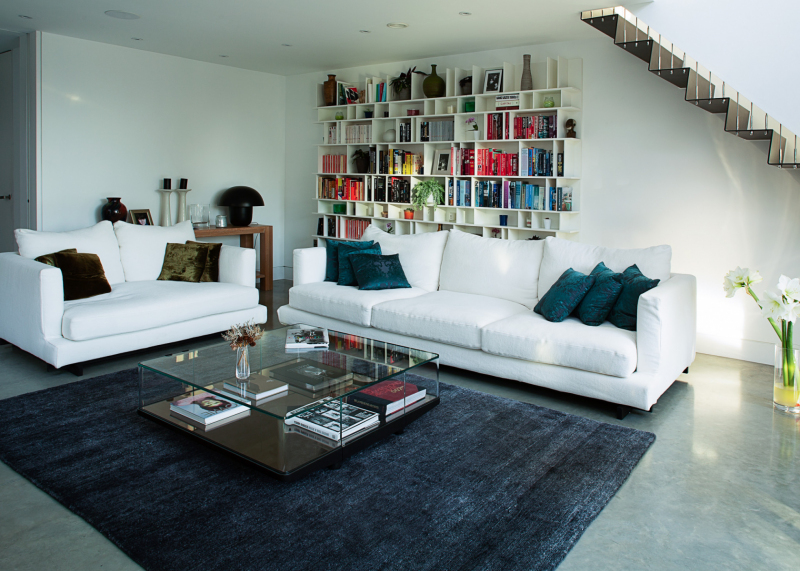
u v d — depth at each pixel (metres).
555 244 4.39
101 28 5.46
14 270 4.13
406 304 4.29
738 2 4.14
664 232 5.12
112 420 3.28
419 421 3.33
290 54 6.42
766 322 4.65
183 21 5.16
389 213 6.78
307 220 7.81
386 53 6.27
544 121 5.49
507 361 3.78
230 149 7.33
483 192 5.95
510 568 2.03
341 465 2.79
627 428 3.25
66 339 3.90
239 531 2.24
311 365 3.17
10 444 2.97
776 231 4.57
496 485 2.61
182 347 4.77
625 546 2.19
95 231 4.81
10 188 6.27
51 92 5.75
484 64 6.02
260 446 2.66
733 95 4.38
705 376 4.26
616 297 3.71
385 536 2.21
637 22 4.57
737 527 2.33
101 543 2.19
